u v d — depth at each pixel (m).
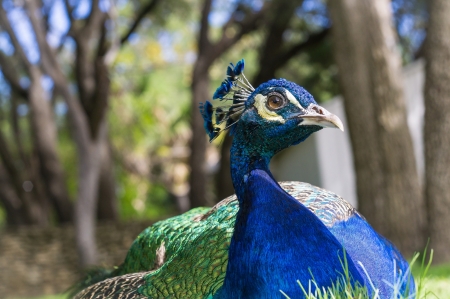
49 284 13.41
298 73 18.27
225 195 15.02
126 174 22.48
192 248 3.22
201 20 14.49
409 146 8.56
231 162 3.00
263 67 15.11
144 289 3.18
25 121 20.89
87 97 12.17
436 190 8.07
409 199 8.48
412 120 12.76
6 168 16.92
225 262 3.04
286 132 2.88
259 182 2.84
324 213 3.20
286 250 2.66
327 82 16.88
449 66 8.07
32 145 17.00
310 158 14.36
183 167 24.73
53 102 16.84
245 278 2.71
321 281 2.62
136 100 19.47
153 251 3.79
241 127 2.97
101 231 13.93
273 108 2.89
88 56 12.43
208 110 3.14
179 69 20.52
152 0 15.23
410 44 16.44
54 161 15.67
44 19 14.45
